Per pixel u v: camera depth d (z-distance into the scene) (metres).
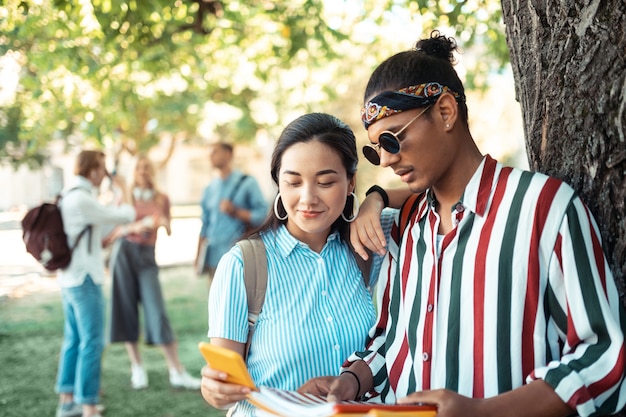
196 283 12.12
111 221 5.17
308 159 2.06
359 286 2.25
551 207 1.72
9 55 8.12
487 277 1.76
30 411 5.67
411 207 2.10
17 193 29.81
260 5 7.49
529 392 1.63
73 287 5.10
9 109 15.95
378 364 2.05
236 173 7.06
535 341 1.72
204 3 6.57
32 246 5.02
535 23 2.04
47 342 8.07
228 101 14.98
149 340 6.08
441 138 1.83
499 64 7.79
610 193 1.85
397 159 1.82
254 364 2.13
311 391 1.99
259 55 8.66
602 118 1.86
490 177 1.82
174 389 6.08
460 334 1.78
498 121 14.21
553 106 1.97
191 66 8.51
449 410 1.59
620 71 1.83
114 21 5.41
